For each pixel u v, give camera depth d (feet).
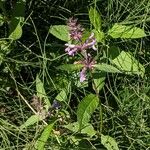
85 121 1.04
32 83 1.34
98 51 1.29
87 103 1.05
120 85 1.35
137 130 1.27
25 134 1.28
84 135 1.24
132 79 1.33
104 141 1.16
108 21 1.36
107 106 1.27
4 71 1.35
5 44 1.34
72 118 1.28
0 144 1.33
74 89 1.30
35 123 1.29
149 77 1.33
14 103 1.36
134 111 1.30
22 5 1.29
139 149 1.27
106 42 1.31
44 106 1.22
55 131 1.22
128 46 1.36
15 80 1.30
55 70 1.35
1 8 1.35
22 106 1.35
